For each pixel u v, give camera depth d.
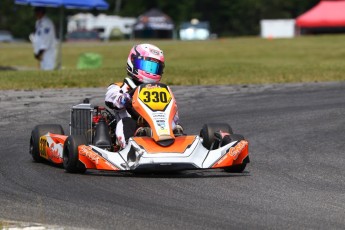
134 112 26.47
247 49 119.06
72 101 45.28
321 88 52.38
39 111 41.81
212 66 68.38
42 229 17.84
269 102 46.00
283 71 62.97
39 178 25.25
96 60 78.31
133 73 27.06
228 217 19.44
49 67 65.31
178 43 145.88
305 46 122.12
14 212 19.88
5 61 105.44
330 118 40.28
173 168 24.31
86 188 23.30
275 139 34.66
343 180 25.28
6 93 48.91
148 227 18.28
